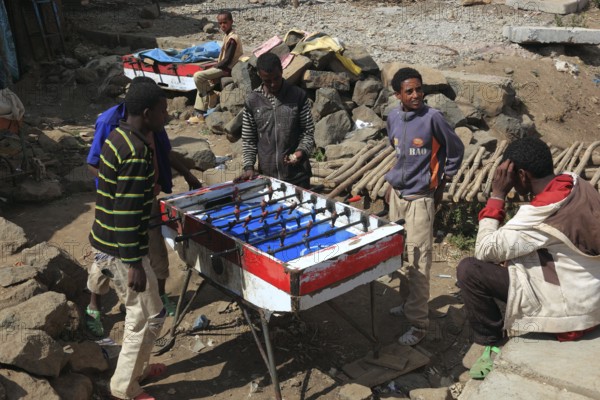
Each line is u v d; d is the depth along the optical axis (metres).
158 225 4.18
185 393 4.04
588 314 3.36
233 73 9.15
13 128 6.83
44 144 8.23
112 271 3.69
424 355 4.33
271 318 4.69
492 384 3.26
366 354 4.43
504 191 3.51
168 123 9.55
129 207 3.41
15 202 6.82
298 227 4.20
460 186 6.09
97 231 3.68
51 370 3.69
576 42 10.68
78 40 12.98
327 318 4.83
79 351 4.10
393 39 11.74
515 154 3.39
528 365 3.31
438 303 5.05
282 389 4.07
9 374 3.54
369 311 4.92
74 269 4.92
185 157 7.59
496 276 3.58
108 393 4.02
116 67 11.33
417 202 4.30
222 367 4.29
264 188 4.79
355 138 7.80
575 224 3.22
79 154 8.20
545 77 10.04
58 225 6.35
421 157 4.24
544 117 9.25
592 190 3.35
